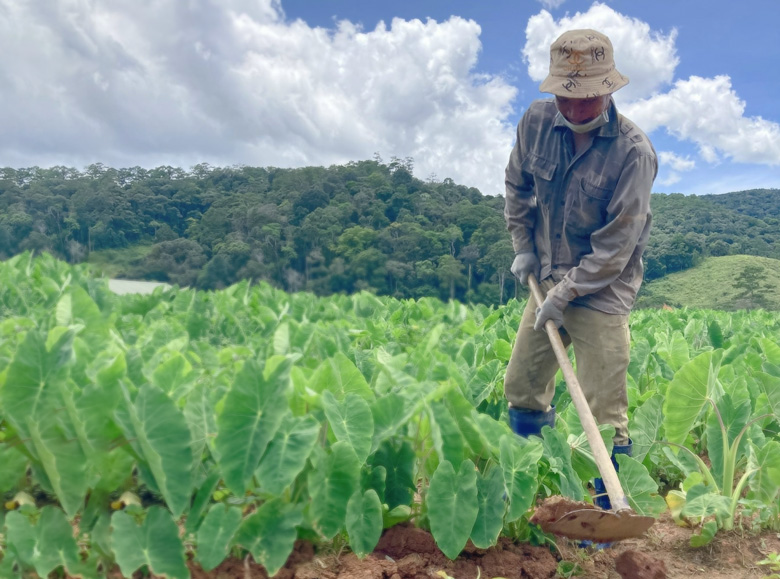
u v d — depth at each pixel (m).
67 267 8.63
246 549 2.68
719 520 3.51
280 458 2.62
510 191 3.88
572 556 3.20
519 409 3.90
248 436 2.60
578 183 3.47
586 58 3.20
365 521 2.83
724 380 4.81
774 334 8.59
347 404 2.99
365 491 2.93
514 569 2.99
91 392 2.47
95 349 3.81
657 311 13.11
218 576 2.65
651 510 3.32
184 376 3.17
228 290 8.79
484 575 2.92
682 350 5.84
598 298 3.54
